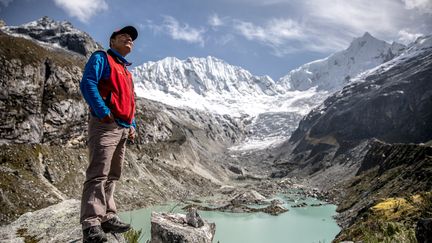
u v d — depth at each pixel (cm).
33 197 6175
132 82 538
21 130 7450
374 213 3023
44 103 8156
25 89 7656
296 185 15012
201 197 10950
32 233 627
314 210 9169
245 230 6981
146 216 7350
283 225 7431
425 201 1447
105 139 483
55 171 7406
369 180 10081
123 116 498
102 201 484
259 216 8350
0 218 5372
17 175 6512
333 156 19375
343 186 11875
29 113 7675
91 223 465
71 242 577
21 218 683
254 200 10212
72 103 8669
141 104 16850
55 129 8188
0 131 7144
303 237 6450
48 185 6812
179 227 842
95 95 459
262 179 19088
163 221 857
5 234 625
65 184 7312
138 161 11406
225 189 12775
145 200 8825
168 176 11894
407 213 2452
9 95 7350
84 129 8944
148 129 14162
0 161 6712
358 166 14812
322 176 16575
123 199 8400
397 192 6938
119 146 531
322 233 6731
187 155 16475
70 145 8494
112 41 526
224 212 8775
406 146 9738
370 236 1088
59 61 8812
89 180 484
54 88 8444
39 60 8231
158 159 13288
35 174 6931
